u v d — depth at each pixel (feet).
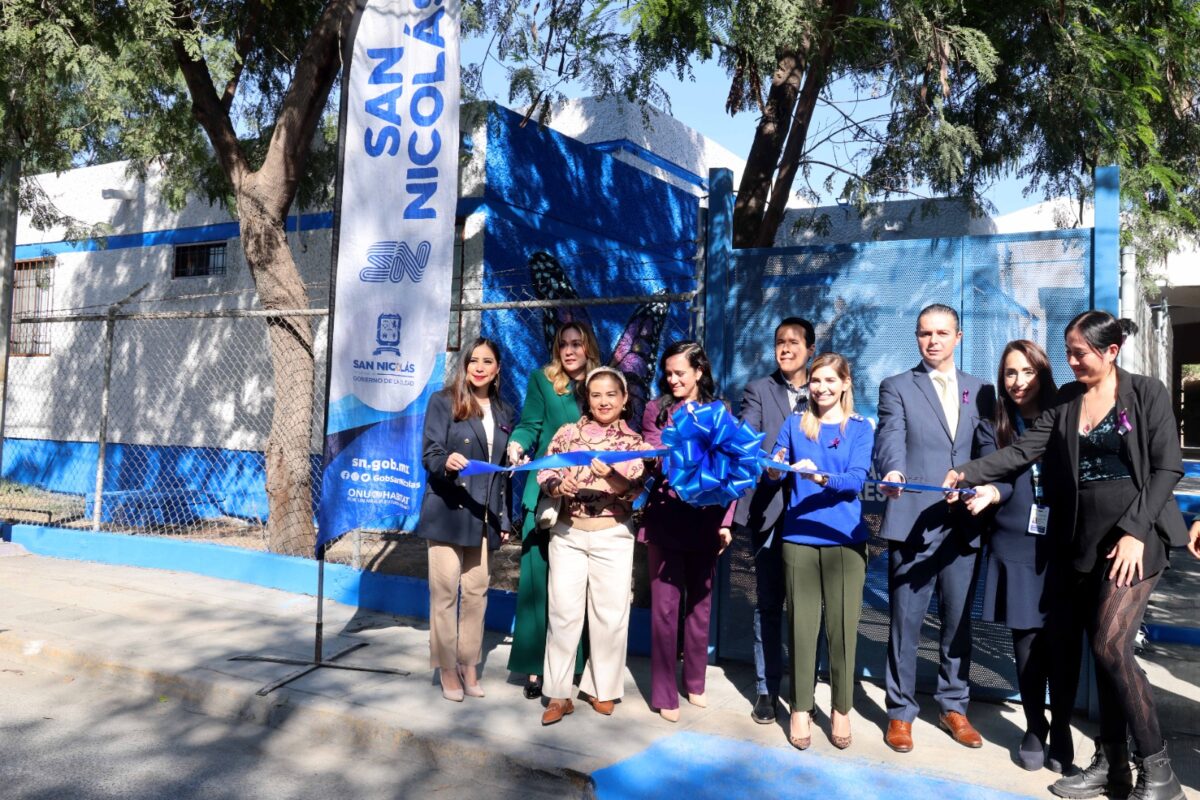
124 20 26.76
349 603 24.20
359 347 18.20
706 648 16.88
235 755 15.46
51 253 48.98
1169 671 19.31
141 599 24.32
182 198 37.47
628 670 19.21
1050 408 13.96
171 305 43.75
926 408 15.28
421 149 17.81
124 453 44.96
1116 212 16.70
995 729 15.98
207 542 29.76
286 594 25.26
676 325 44.04
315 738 16.28
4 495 43.11
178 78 30.63
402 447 17.84
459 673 17.51
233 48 25.67
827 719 16.39
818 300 19.02
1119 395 13.11
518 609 17.22
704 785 13.80
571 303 21.34
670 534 16.07
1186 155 32.60
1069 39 27.02
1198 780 13.96
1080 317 13.34
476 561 17.20
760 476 14.66
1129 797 12.93
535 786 14.24
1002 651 17.22
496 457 17.22
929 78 26.35
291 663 18.83
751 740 15.33
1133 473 12.88
